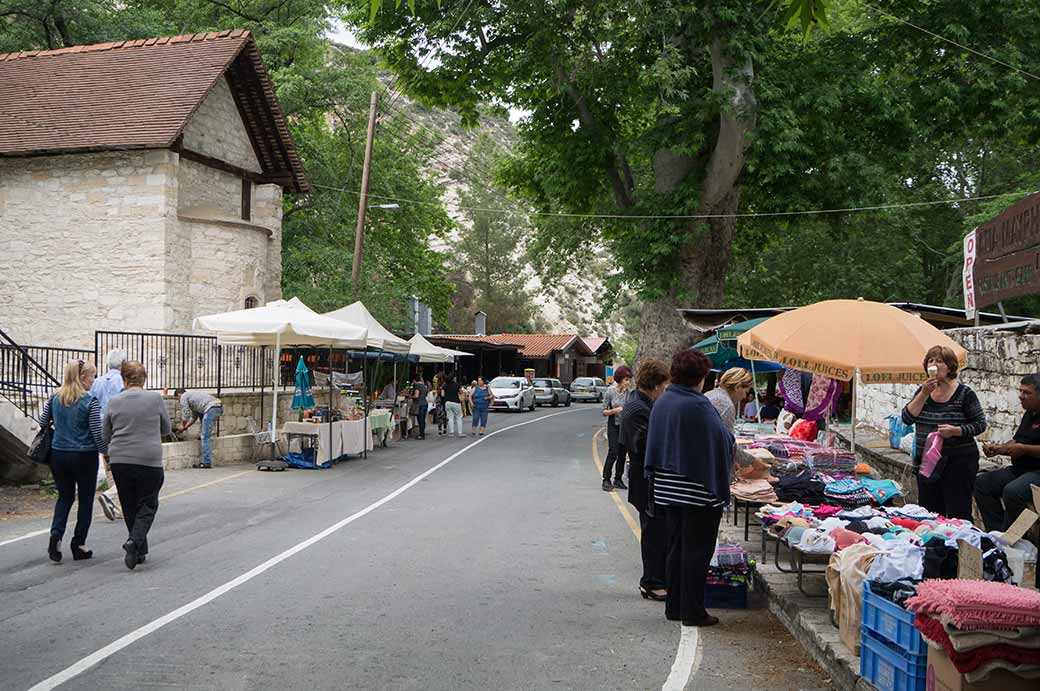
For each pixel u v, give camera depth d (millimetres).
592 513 11547
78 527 8312
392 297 33281
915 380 7438
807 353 7555
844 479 7973
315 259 34031
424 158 46406
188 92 23172
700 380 6328
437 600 6840
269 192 27156
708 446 6102
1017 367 8797
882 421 13680
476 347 50156
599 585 7473
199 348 19594
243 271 24453
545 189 29172
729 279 38312
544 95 28422
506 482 15023
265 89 25969
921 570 4723
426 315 48844
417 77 25688
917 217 37188
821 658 5340
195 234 23328
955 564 4770
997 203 29953
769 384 20344
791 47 25984
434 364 45406
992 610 3896
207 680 4934
